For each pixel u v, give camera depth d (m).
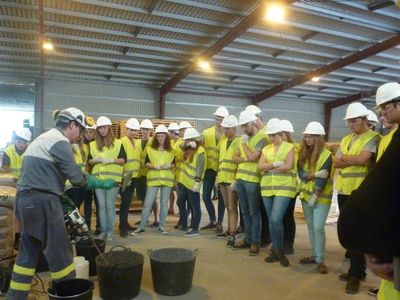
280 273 3.67
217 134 5.45
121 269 2.87
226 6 6.89
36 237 2.47
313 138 3.66
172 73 10.30
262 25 7.56
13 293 2.53
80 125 2.76
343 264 3.96
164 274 3.05
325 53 9.29
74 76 10.05
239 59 9.40
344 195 3.30
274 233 3.94
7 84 9.66
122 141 5.04
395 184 0.89
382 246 0.90
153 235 5.18
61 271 2.51
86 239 3.45
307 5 6.77
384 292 1.12
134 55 8.92
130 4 6.69
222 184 5.00
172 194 6.88
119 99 10.80
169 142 5.25
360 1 6.71
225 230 5.46
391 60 9.84
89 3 6.49
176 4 6.71
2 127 11.76
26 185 2.46
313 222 3.76
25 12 6.82
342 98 13.50
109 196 4.70
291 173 3.86
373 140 3.14
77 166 2.55
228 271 3.72
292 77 11.09
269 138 4.10
